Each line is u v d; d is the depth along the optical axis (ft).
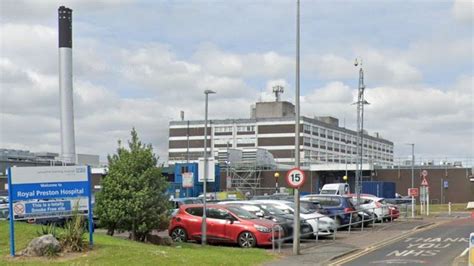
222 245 69.72
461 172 240.94
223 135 402.93
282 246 68.28
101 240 57.21
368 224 103.14
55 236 50.88
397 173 249.14
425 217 131.34
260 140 394.32
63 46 230.07
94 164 229.66
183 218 72.43
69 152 228.43
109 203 64.69
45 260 46.16
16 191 49.49
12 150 273.13
